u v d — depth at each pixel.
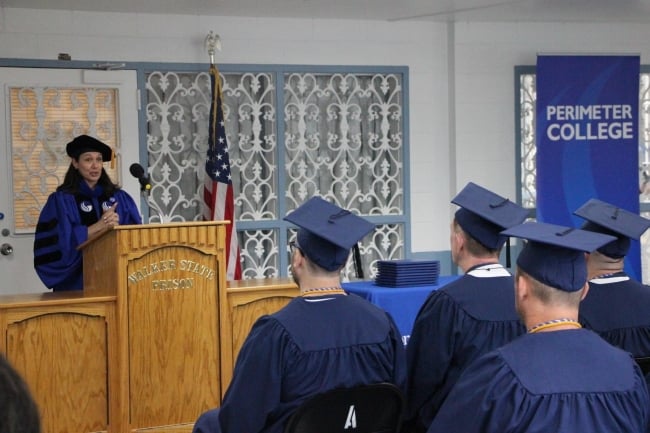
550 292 2.43
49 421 4.61
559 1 7.51
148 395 4.70
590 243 2.43
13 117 7.25
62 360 4.63
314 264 3.21
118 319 4.66
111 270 4.75
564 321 2.42
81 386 4.66
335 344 3.09
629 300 3.62
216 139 7.45
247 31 7.82
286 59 7.94
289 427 2.92
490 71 8.39
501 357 2.37
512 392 2.30
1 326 4.52
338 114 8.18
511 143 8.47
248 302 4.95
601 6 7.79
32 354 4.59
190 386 4.77
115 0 7.01
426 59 8.30
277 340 3.05
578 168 8.30
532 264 2.45
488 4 7.54
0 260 7.23
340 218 3.27
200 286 4.78
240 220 7.94
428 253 8.38
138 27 7.52
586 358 2.35
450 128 8.38
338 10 7.65
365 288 5.41
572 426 2.26
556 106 8.24
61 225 5.74
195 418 4.77
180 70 7.63
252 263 8.00
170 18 7.60
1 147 7.19
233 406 3.04
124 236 4.63
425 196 8.36
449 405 2.41
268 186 8.02
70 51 7.34
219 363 4.82
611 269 3.70
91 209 5.90
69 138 7.38
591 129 8.31
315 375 3.05
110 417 4.70
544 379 2.30
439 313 3.40
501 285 3.42
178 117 7.70
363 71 8.14
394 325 3.30
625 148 8.38
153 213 7.68
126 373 4.66
